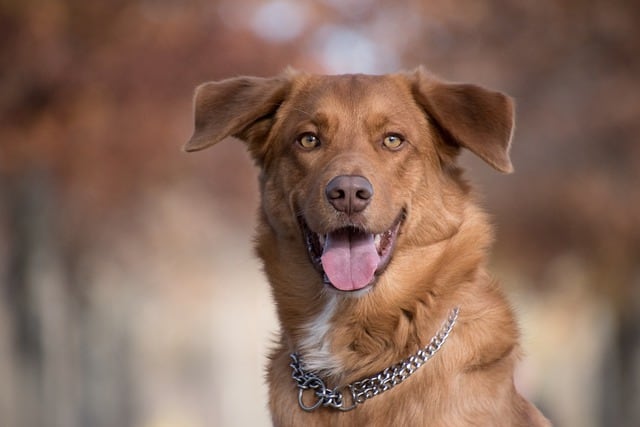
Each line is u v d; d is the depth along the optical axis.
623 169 22.17
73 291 24.27
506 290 7.66
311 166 7.61
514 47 22.58
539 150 22.84
